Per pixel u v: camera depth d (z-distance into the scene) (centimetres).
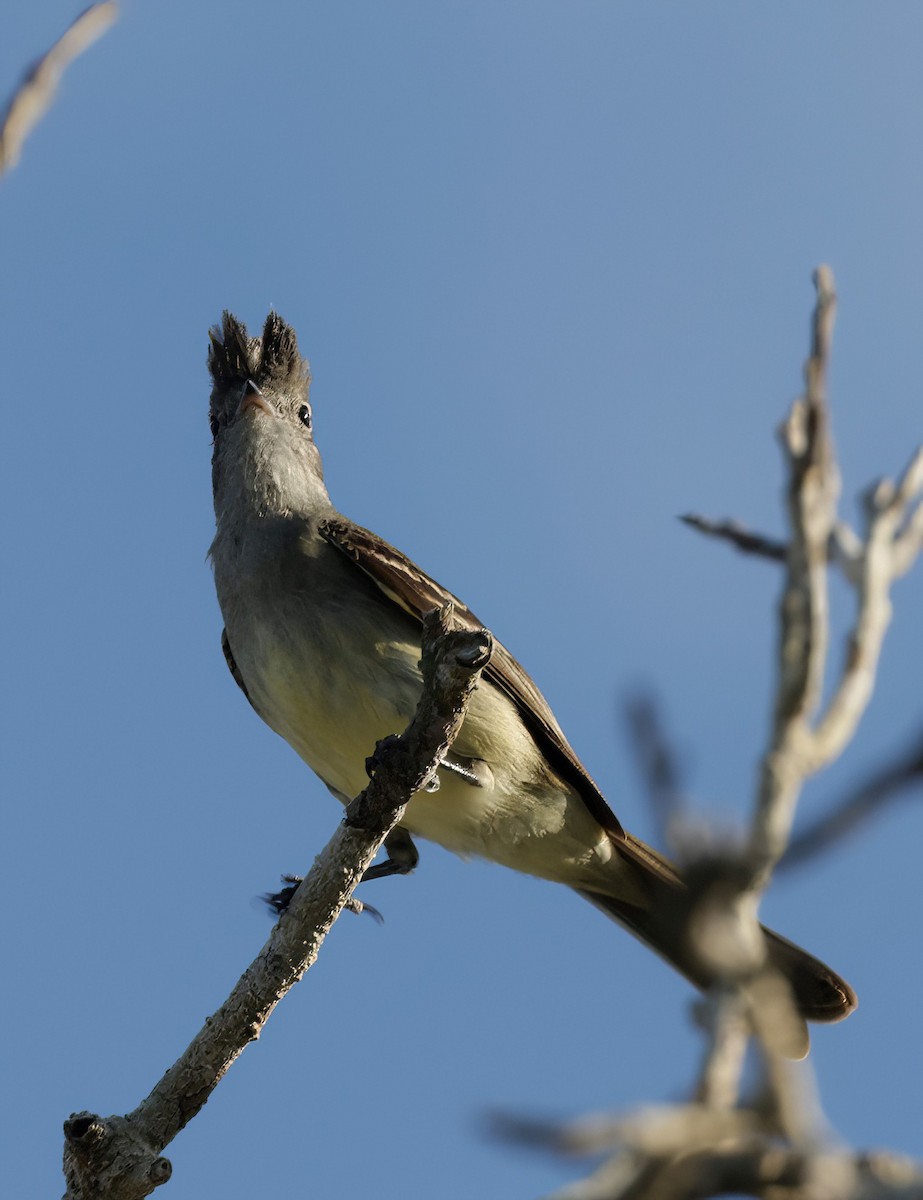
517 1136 369
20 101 556
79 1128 997
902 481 498
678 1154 373
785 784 430
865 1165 411
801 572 452
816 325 487
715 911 371
